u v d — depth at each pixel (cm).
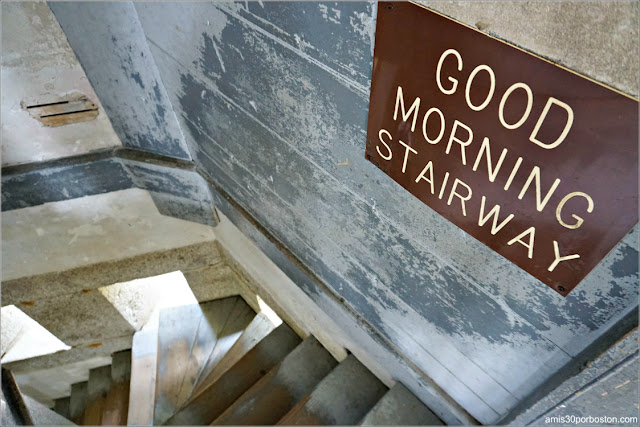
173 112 210
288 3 105
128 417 453
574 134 70
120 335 504
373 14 89
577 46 62
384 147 112
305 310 311
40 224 286
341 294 210
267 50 124
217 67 152
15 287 344
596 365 97
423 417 243
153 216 313
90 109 227
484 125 84
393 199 124
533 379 131
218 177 228
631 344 87
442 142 95
